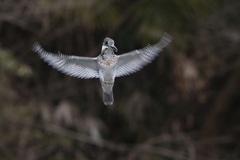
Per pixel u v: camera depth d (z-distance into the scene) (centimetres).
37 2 1217
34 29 1378
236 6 1462
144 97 1459
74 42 1425
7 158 1351
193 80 1435
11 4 1254
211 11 1360
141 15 1305
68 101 1422
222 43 1457
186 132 1598
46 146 1384
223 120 1672
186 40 1370
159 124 1532
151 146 1452
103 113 1502
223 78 1658
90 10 1251
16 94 1376
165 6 1317
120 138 1523
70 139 1395
